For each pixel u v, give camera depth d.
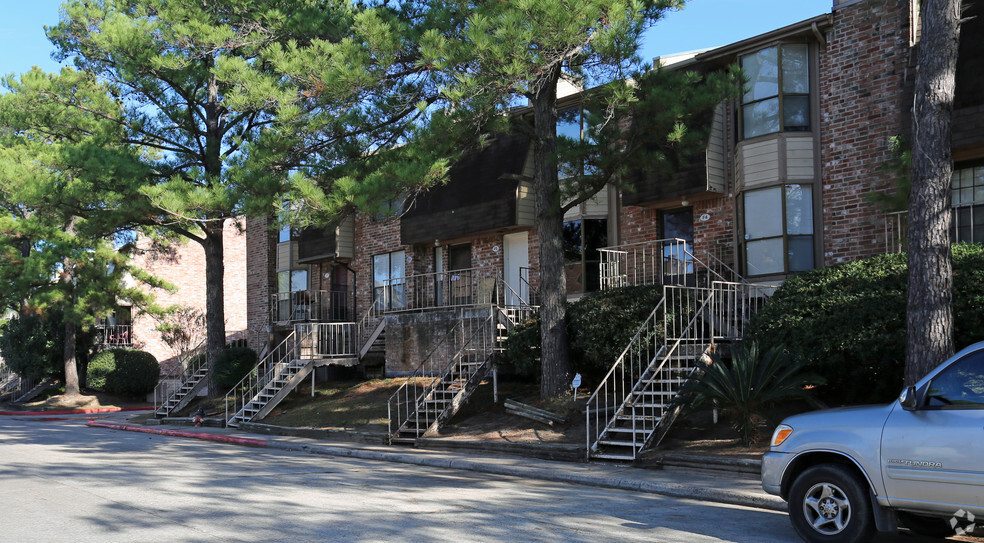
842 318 12.21
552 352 16.61
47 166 23.17
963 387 6.70
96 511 8.60
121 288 33.09
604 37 13.27
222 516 8.33
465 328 20.72
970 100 14.17
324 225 15.79
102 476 11.68
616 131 15.60
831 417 7.39
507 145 22.69
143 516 8.30
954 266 11.83
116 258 32.59
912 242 9.98
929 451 6.55
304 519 8.20
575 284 21.20
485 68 13.48
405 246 26.45
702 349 14.59
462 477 12.26
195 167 21.83
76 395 34.34
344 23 17.95
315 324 24.19
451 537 7.36
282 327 30.14
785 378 12.12
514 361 18.25
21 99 24.12
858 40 16.77
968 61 14.34
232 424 21.95
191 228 24.31
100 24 22.75
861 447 6.97
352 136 16.89
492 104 14.34
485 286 20.89
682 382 13.87
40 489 10.28
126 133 25.22
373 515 8.48
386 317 23.64
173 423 24.20
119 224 22.55
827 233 16.98
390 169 14.68
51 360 35.81
